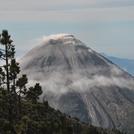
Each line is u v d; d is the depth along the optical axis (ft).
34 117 358.43
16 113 346.13
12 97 354.54
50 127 367.25
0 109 336.29
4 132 304.91
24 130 319.68
